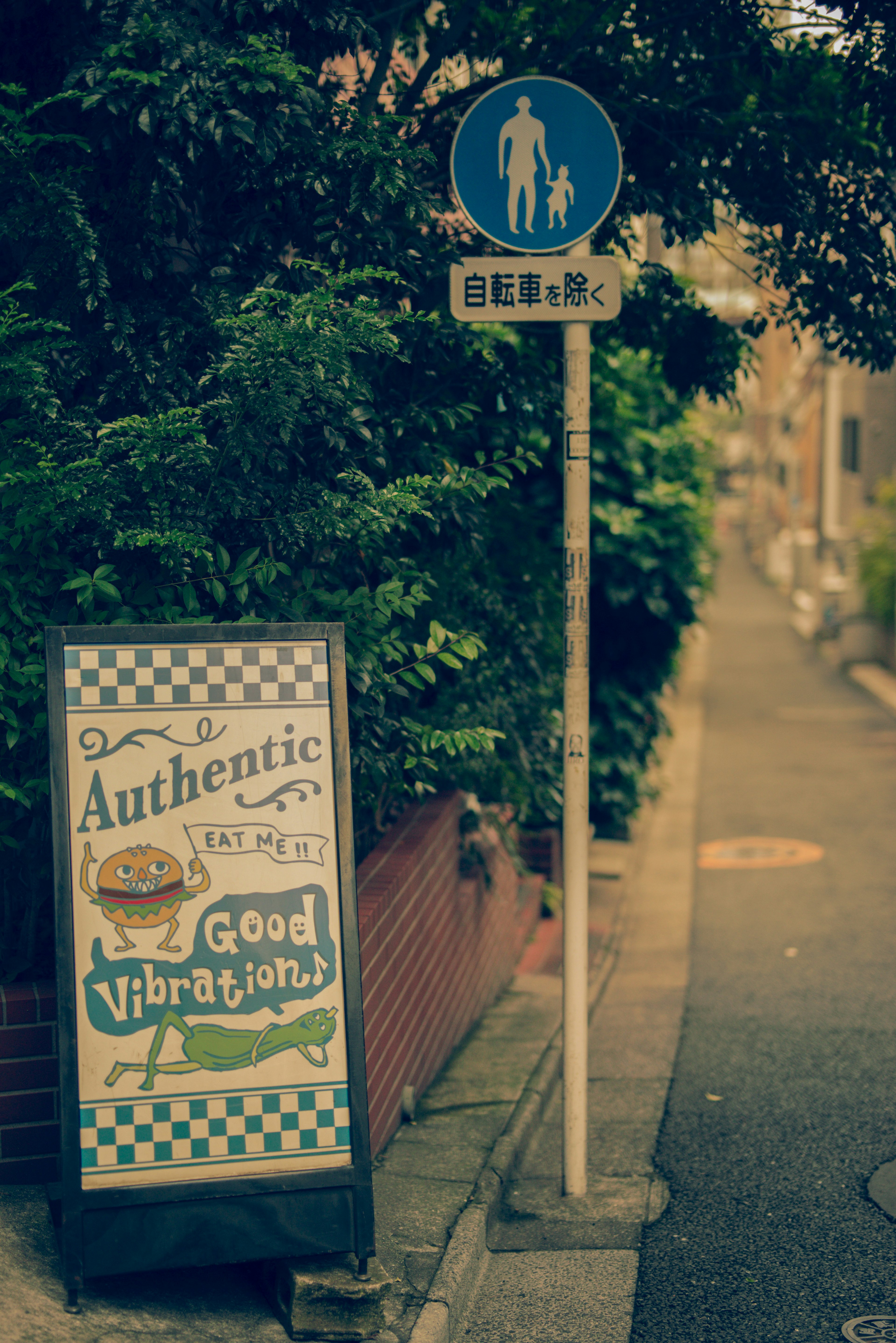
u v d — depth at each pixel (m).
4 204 4.25
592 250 6.14
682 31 5.97
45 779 4.18
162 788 3.72
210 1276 4.01
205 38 4.32
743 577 59.06
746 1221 4.96
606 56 6.10
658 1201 5.15
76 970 3.59
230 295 4.42
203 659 3.79
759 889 11.39
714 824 14.36
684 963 9.23
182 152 4.37
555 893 11.21
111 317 4.30
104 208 4.48
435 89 6.47
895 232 6.34
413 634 5.68
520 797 7.80
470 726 6.34
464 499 5.23
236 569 4.27
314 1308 3.66
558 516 9.41
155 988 3.64
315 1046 3.73
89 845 3.65
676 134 6.02
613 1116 6.19
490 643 6.75
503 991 8.56
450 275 4.75
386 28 5.93
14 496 3.90
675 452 10.96
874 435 30.52
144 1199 3.55
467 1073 6.53
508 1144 5.45
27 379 3.87
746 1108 6.24
